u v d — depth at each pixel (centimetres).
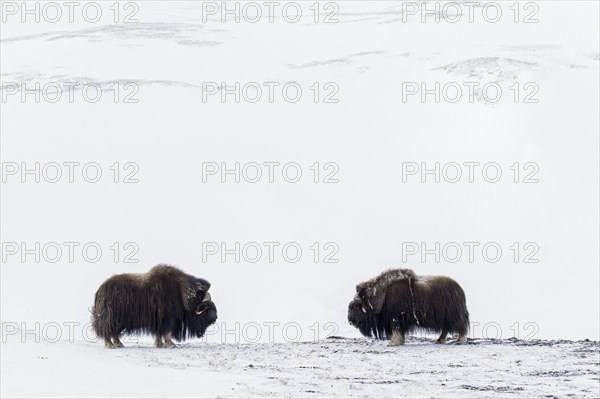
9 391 4297
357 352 6000
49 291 14750
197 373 4962
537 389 4312
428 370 5047
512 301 14388
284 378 4753
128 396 4138
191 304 6562
